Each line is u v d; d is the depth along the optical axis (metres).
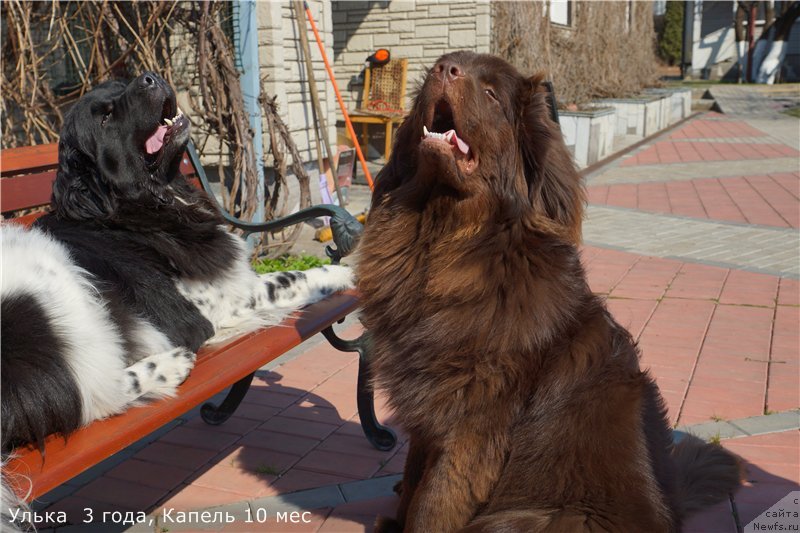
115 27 6.32
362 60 12.29
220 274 3.35
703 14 39.31
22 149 3.57
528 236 2.38
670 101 21.62
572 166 2.52
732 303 5.71
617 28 20.45
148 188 3.14
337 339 3.47
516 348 2.26
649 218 8.95
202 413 3.92
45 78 6.50
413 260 2.49
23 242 2.61
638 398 2.34
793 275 6.42
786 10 32.81
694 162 13.54
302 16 7.96
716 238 7.86
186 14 6.53
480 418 2.28
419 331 2.37
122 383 2.44
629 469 2.21
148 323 2.85
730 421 3.75
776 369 4.41
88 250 2.86
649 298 5.88
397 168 2.66
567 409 2.26
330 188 8.83
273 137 7.06
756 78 34.44
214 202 3.61
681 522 2.45
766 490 3.11
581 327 2.39
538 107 2.46
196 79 6.97
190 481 3.34
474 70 2.35
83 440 2.18
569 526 2.08
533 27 13.91
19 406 2.10
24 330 2.22
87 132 2.98
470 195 2.36
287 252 7.07
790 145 15.45
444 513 2.31
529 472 2.26
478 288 2.31
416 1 11.81
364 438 3.74
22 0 5.77
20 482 1.91
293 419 3.95
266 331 3.21
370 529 2.93
